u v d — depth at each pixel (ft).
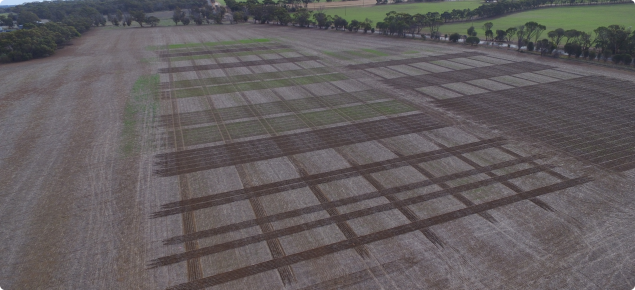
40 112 144.36
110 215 82.23
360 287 62.69
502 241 71.97
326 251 70.90
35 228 78.38
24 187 93.30
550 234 73.41
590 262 66.44
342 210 82.48
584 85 161.48
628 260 66.59
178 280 64.85
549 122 124.16
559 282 62.59
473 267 66.18
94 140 118.73
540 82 168.14
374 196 87.10
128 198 88.17
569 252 68.80
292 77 190.08
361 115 135.54
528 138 113.19
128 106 149.89
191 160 105.40
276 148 111.65
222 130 125.08
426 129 122.01
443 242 72.18
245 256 70.13
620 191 85.81
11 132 125.70
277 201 86.17
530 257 67.97
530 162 99.50
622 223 75.66
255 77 191.72
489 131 119.03
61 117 138.82
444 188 89.30
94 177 97.14
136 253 71.31
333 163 102.12
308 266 67.36
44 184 94.38
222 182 94.17
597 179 90.74
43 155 109.40
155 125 130.31
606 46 203.31
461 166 98.68
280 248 71.92
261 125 128.77
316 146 112.27
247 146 113.29
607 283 62.13
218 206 84.84
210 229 77.51
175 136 121.19
